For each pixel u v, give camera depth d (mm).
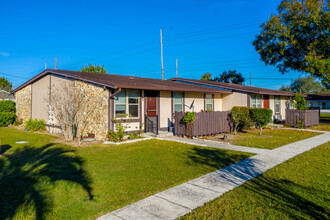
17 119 20469
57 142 11414
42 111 16922
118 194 5121
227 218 4074
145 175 6379
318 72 22719
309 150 9609
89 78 12375
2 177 6215
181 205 4602
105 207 4512
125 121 12398
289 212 4285
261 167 7164
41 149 9727
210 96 18484
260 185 5648
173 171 6742
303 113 17828
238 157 8422
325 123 22594
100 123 11836
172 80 22750
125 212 4312
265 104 20844
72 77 13289
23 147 10156
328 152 9211
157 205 4598
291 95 23266
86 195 5066
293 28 23406
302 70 26234
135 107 13094
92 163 7555
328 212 4297
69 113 11820
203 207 4488
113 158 8203
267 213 4246
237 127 15680
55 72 14625
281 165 7359
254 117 14141
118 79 14016
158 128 14414
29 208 4449
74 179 6059
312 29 23438
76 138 12531
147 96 13773
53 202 4723
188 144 10836
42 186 5570
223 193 5180
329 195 5020
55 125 14828
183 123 13000
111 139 11406
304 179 6027
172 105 15375
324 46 22688
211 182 5879
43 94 16828
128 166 7227
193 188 5477
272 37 24953
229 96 18938
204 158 8250
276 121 21797
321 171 6676
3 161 7836
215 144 10875
